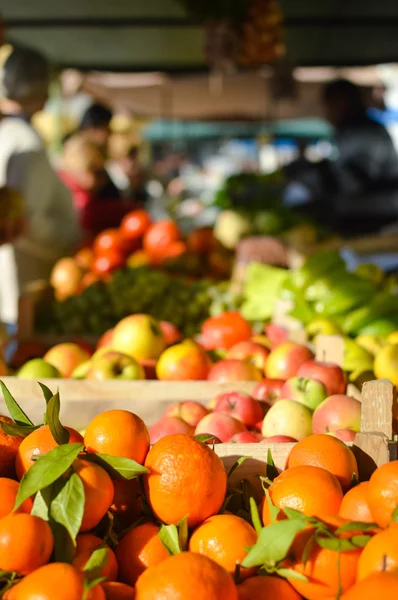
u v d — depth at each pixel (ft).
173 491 3.35
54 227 13.29
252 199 14.60
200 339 8.17
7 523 2.99
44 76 12.85
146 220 12.55
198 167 40.60
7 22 16.92
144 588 2.82
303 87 27.61
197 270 12.07
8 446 3.65
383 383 4.01
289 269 11.85
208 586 2.77
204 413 5.30
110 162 23.09
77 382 5.73
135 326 6.77
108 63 21.45
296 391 5.31
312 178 19.16
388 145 17.61
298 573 3.00
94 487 3.22
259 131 38.42
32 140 12.98
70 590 2.72
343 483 3.67
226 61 15.35
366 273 9.34
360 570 2.90
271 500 3.42
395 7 16.56
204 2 14.93
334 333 7.41
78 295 10.20
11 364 7.91
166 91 26.68
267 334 8.14
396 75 33.65
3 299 12.80
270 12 14.99
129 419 3.67
